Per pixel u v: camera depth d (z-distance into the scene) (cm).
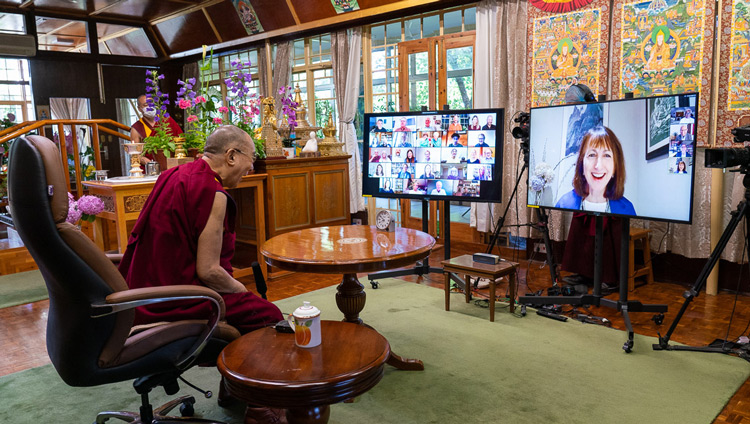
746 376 253
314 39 721
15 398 248
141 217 205
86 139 867
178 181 205
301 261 234
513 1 497
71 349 162
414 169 414
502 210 526
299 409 162
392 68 637
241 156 219
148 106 427
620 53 420
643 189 298
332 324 198
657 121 290
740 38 366
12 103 815
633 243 398
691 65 386
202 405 238
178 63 941
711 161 270
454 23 580
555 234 482
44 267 155
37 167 148
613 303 318
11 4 762
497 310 360
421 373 262
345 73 666
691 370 261
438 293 402
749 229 284
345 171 529
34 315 379
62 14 820
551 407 226
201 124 436
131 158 417
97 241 425
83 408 237
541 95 469
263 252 257
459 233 593
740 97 370
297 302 384
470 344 299
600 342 300
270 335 188
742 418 216
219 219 203
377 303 379
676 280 424
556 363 271
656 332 316
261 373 156
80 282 155
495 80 517
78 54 845
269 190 459
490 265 346
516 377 256
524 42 493
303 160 484
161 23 866
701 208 397
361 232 298
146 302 163
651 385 245
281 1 671
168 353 182
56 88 834
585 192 329
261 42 765
